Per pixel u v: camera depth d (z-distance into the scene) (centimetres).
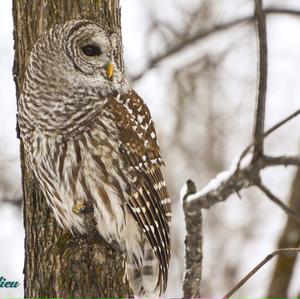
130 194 1160
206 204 909
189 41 1836
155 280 1198
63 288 1084
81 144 1125
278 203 872
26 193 1166
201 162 2023
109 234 1159
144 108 1207
